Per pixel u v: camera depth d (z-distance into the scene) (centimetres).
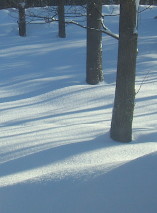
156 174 338
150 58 1623
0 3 2953
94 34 1209
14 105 1059
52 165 530
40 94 1165
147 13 2892
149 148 611
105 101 1030
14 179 471
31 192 356
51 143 643
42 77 1395
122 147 610
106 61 1645
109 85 1164
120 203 312
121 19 612
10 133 745
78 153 573
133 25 609
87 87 1148
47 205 330
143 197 312
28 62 1691
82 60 1684
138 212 299
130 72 635
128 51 623
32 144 645
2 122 880
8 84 1330
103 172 365
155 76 1305
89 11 991
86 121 843
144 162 365
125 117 647
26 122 864
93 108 981
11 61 1731
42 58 1758
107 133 690
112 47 1875
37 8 1700
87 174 367
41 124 839
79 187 344
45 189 356
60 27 2267
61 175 379
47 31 2525
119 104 646
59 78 1324
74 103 1031
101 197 322
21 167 533
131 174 347
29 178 434
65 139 670
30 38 2328
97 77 1241
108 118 870
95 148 600
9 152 611
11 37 2392
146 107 954
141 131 721
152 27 2475
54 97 1094
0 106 1058
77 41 2131
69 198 331
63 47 1969
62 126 789
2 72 1531
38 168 523
